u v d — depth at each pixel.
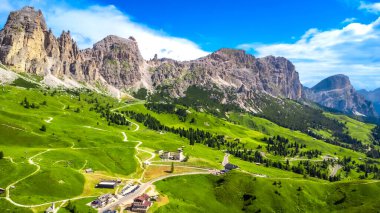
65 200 172.25
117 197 186.62
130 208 173.75
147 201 179.88
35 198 166.62
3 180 178.50
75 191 186.00
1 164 194.88
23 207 155.75
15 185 174.62
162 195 199.88
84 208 165.75
